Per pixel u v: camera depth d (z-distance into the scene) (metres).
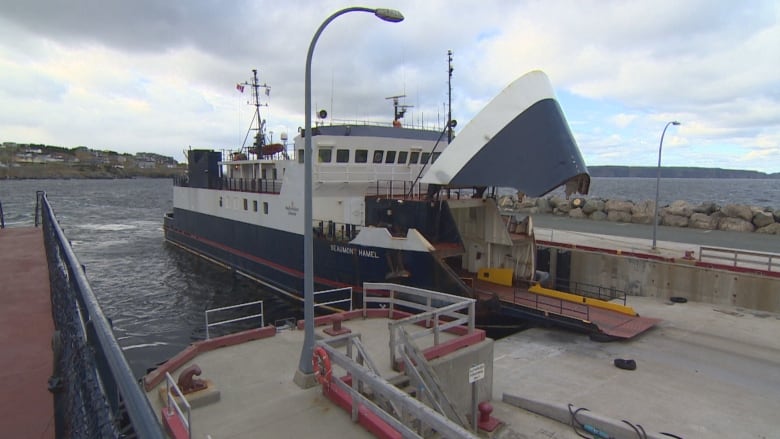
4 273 7.12
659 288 21.20
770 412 10.70
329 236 19.55
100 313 2.30
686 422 10.23
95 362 2.33
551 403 10.25
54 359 3.53
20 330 4.63
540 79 15.83
